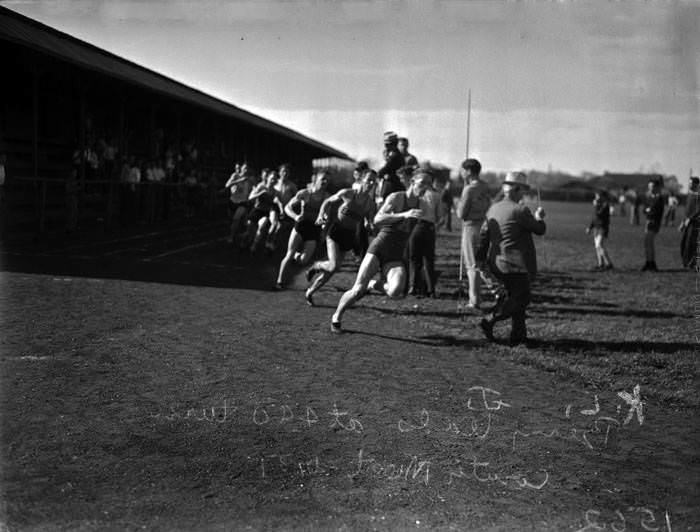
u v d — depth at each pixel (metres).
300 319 9.48
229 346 7.75
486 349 8.27
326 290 12.18
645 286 15.10
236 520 3.86
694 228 17.77
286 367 7.00
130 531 3.69
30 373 6.33
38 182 19.73
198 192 30.05
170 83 29.31
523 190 8.76
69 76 20.08
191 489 4.21
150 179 24.78
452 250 22.78
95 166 21.78
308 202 11.89
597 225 18.53
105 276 12.27
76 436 4.92
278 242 20.14
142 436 4.99
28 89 20.95
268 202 16.52
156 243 18.48
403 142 12.31
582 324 10.19
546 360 7.75
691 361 7.96
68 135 23.45
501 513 4.09
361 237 13.71
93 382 6.17
